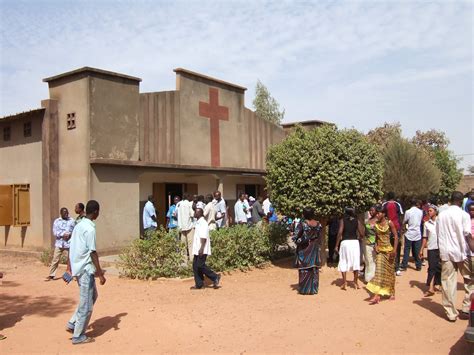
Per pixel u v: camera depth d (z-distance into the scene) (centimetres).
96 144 1396
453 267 750
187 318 769
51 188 1438
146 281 1069
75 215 1394
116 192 1448
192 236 1326
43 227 1455
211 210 1316
